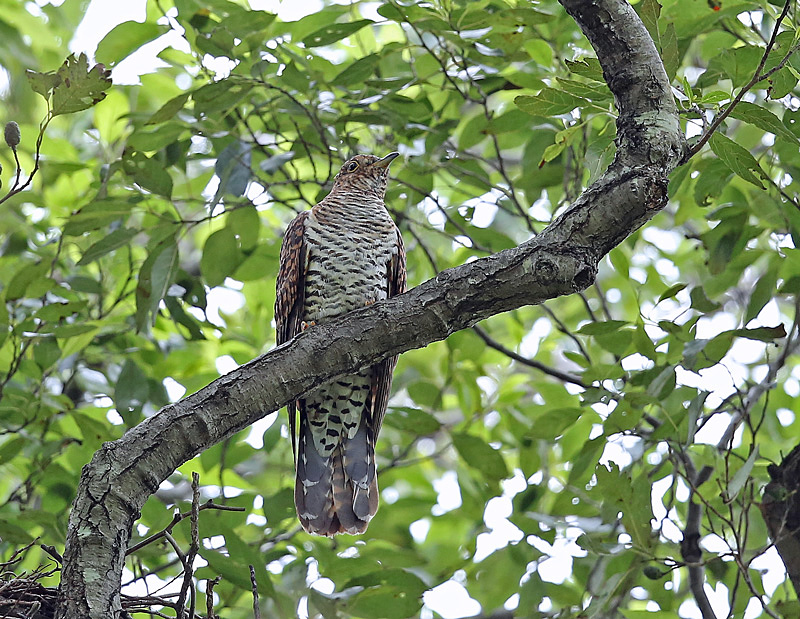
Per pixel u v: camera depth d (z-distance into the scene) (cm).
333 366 699
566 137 800
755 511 1096
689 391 944
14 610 691
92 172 1295
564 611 1017
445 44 1072
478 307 694
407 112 1094
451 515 1366
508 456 1438
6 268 1233
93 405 1224
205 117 1072
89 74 622
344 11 1057
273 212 1488
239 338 1312
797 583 906
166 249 1009
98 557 613
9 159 1274
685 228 1514
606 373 947
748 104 711
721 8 955
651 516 876
